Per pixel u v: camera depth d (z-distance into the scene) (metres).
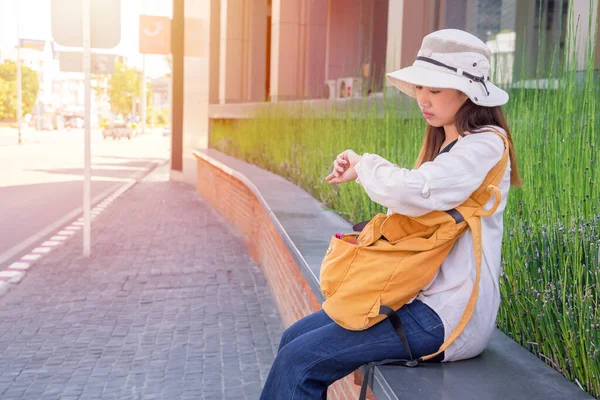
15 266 8.16
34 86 93.94
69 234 10.74
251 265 8.26
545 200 2.73
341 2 14.91
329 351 2.10
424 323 2.06
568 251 2.40
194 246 9.65
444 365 2.13
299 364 2.12
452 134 2.19
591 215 2.43
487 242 2.06
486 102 2.04
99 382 4.45
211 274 7.75
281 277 5.83
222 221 12.35
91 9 8.58
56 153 36.34
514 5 6.50
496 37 6.72
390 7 7.30
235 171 10.08
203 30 19.02
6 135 63.09
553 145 2.77
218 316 6.02
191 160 19.73
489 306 2.10
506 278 2.78
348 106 7.41
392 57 7.30
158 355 4.98
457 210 2.02
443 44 2.08
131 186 19.41
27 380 4.48
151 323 5.80
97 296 6.76
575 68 2.79
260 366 4.75
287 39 15.00
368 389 2.49
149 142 58.31
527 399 1.91
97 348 5.14
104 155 35.94
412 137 4.70
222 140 16.64
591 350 2.11
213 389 4.33
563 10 5.69
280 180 8.49
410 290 2.04
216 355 4.98
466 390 1.95
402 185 1.96
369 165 2.07
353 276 2.08
